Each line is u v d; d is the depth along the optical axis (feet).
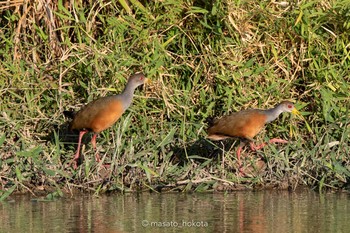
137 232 41.39
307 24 54.75
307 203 47.62
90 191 50.37
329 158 52.06
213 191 50.72
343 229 41.88
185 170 51.29
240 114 50.78
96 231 41.55
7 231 41.47
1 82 54.90
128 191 50.34
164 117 53.83
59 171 49.85
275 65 54.90
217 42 55.16
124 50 54.90
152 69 53.83
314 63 54.70
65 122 53.78
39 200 48.32
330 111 53.06
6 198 48.88
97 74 54.08
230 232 41.45
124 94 51.52
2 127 52.65
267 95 54.29
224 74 54.13
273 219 43.96
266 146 52.47
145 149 51.96
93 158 51.47
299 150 52.34
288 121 53.72
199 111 53.83
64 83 54.80
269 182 51.70
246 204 47.39
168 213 45.21
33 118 53.31
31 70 55.06
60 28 55.11
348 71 55.01
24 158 51.01
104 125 51.06
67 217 44.37
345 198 48.80
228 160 52.03
